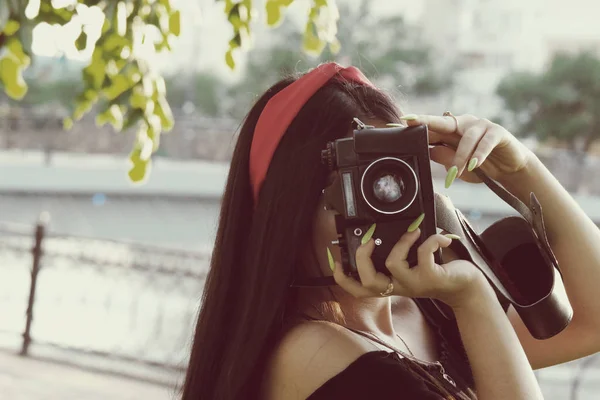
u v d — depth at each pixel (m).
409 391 1.12
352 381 1.13
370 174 1.15
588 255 1.52
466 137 1.36
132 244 7.67
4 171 23.58
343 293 1.33
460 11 42.94
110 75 3.15
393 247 1.15
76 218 22.92
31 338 7.48
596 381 6.95
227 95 37.22
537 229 1.36
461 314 1.20
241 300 1.28
